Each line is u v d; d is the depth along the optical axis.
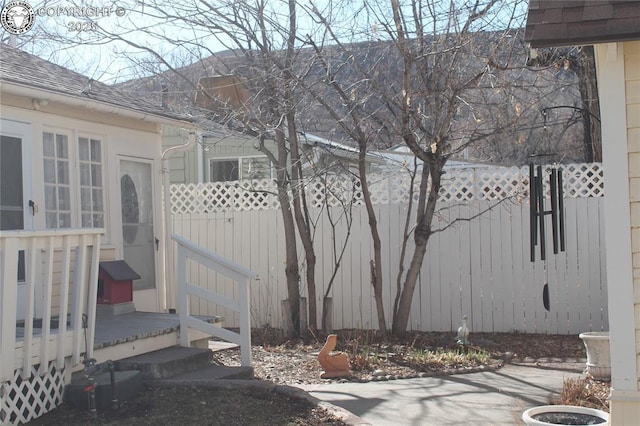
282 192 11.18
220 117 12.22
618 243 5.07
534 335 10.90
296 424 6.01
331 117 10.77
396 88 10.31
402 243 11.51
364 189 10.56
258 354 9.74
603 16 4.84
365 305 11.72
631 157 5.08
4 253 5.59
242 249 12.41
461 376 8.31
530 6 5.10
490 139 12.95
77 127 9.05
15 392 5.85
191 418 6.11
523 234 11.05
